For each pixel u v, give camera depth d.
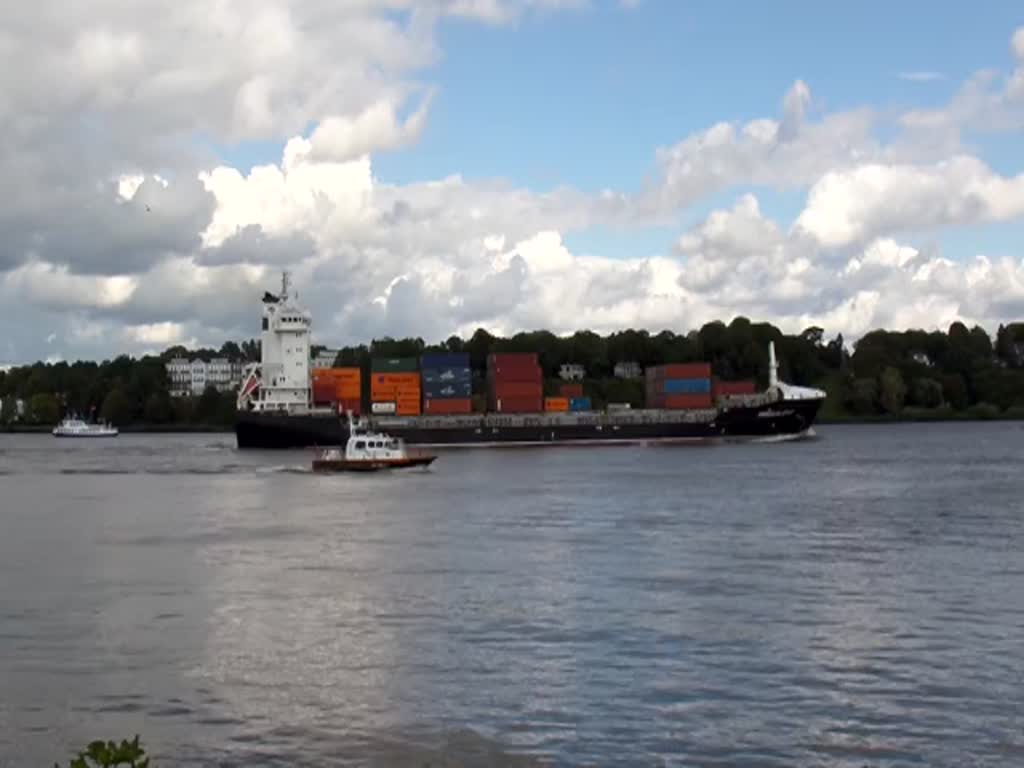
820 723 25.06
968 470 104.62
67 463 136.00
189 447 183.25
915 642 31.89
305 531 59.06
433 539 54.88
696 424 157.88
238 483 95.38
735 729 24.73
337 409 150.00
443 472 105.50
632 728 24.88
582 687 27.78
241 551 51.53
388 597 39.12
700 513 66.69
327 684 28.33
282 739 24.50
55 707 26.72
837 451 140.25
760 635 32.78
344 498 78.62
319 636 33.31
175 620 35.75
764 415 158.62
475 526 60.38
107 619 36.00
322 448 143.62
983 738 24.08
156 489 90.81
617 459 125.00
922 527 58.69
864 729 24.67
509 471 106.06
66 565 47.81
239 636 33.41
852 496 77.56
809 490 82.62
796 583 41.22
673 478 95.56
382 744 24.14
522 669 29.41
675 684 27.94
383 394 152.75
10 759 23.50
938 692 27.14
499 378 156.38
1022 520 61.84
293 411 149.88
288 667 29.91
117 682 28.67
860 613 35.78
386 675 29.05
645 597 38.59
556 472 104.19
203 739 24.53
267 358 151.38
